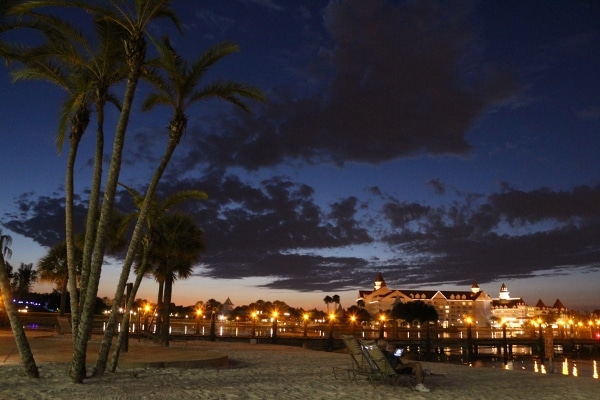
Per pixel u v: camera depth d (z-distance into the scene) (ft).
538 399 39.73
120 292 40.78
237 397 33.83
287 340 162.40
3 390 32.27
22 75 43.78
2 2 37.32
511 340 229.25
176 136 42.83
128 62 38.24
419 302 348.59
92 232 40.70
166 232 90.07
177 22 40.83
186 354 58.59
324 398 35.24
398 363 42.32
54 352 57.00
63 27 40.96
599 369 132.67
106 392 33.14
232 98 45.24
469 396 39.50
